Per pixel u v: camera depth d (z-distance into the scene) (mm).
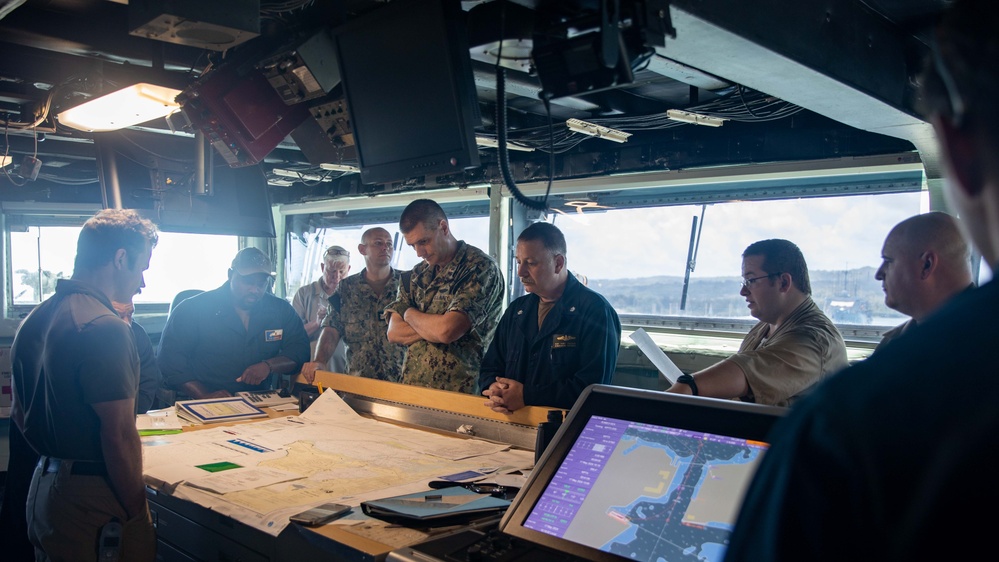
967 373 422
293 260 6840
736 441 1275
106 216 2178
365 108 2590
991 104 424
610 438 1425
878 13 2625
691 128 4234
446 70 2303
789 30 2221
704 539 1168
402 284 3287
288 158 5344
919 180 3900
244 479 1946
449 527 1521
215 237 6895
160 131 4211
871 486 427
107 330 1984
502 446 2348
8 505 2520
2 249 5836
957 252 1860
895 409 437
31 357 2090
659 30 1498
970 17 440
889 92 2709
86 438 1993
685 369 4492
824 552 439
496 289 3078
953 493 397
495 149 4848
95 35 2996
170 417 2799
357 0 2729
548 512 1356
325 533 1507
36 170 4309
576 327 2764
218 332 3904
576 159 4711
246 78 2844
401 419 2770
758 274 2219
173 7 2031
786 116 3742
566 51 1462
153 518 2328
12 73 3191
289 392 3328
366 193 5801
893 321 4051
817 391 501
